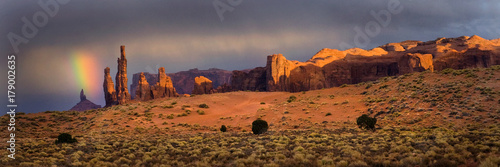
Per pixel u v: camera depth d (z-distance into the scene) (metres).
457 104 52.88
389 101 65.62
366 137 33.72
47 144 35.66
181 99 112.81
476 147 22.17
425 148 23.45
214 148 30.30
